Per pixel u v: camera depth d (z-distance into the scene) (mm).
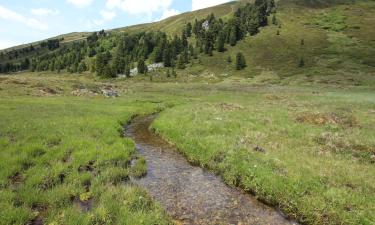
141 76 135750
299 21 181125
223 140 19328
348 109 37312
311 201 11438
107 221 9734
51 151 16453
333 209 10852
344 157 16625
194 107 36875
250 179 13789
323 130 23328
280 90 72812
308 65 116375
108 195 11594
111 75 141875
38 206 10836
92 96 53406
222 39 155750
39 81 59031
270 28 174375
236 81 108562
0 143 16953
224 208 11742
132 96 57906
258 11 181875
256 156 16125
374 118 29781
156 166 16672
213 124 24531
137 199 11438
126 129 27641
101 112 33906
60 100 43375
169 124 26125
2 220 9242
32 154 15875
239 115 29609
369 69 103562
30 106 33812
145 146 21172
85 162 15273
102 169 14852
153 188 13461
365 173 14016
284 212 11547
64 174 13672
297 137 21000
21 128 21359
